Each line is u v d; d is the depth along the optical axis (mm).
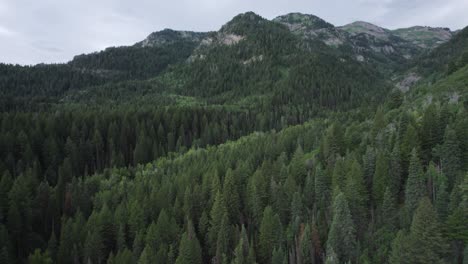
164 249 85250
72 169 156375
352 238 74750
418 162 79438
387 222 77250
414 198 77500
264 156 131375
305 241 77125
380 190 86812
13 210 99250
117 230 100750
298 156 116500
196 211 104562
